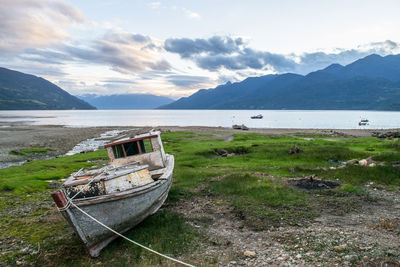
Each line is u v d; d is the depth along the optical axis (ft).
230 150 104.58
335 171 60.34
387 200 42.37
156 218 38.14
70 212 26.58
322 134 191.72
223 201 44.70
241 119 552.82
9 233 34.55
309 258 24.90
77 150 137.39
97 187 32.35
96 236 28.73
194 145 120.57
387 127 304.91
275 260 25.16
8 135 199.62
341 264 23.30
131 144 46.34
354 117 580.30
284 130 240.73
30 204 46.47
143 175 38.99
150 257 27.22
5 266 26.66
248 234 31.91
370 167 58.59
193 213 40.01
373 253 24.63
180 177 61.93
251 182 53.01
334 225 32.91
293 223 34.14
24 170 75.10
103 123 412.57
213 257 26.63
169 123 426.92
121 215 31.40
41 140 173.47
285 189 48.03
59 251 29.86
